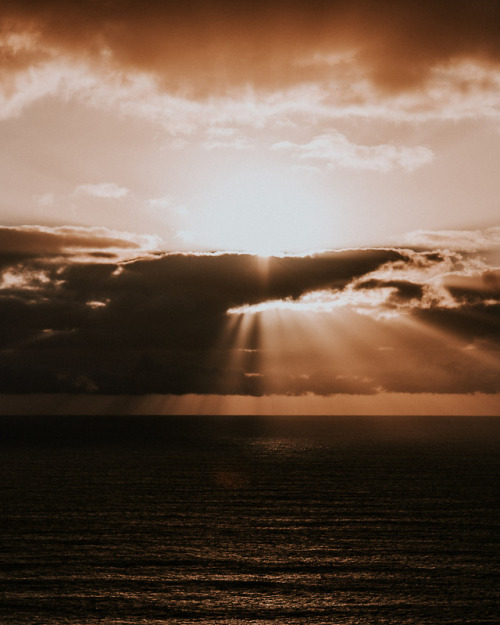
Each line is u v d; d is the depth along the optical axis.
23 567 58.81
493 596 52.06
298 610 49.69
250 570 58.78
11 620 46.94
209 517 80.69
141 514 82.31
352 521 78.19
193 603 50.91
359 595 52.50
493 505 88.31
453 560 61.44
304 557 62.84
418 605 50.31
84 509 85.12
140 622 47.19
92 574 57.19
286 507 87.50
